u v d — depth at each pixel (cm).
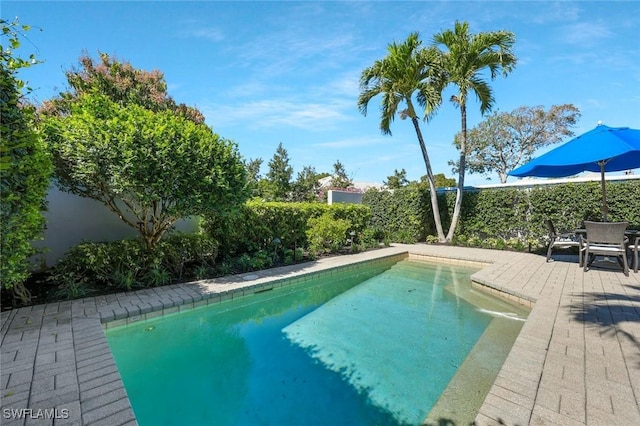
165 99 1359
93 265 529
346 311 534
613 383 248
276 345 408
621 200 845
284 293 630
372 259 861
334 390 306
